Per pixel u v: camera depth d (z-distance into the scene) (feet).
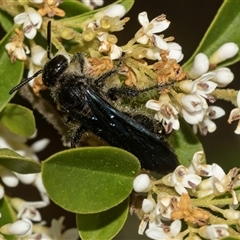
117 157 0.52
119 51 0.55
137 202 0.55
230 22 0.59
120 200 0.53
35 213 0.61
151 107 0.55
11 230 0.57
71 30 0.57
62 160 0.51
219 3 0.75
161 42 0.55
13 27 0.58
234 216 0.53
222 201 0.53
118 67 0.56
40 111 0.61
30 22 0.57
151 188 0.54
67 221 0.73
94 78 0.56
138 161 0.53
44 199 0.62
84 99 0.56
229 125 0.74
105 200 0.53
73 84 0.56
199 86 0.55
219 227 0.52
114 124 0.55
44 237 0.61
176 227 0.53
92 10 0.60
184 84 0.55
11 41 0.58
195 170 0.54
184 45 0.75
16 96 0.68
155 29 0.55
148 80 0.56
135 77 0.56
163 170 0.54
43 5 0.58
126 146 0.55
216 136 0.74
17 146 0.61
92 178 0.52
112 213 0.55
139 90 0.56
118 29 0.56
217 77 0.56
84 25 0.57
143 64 0.55
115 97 0.56
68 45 0.59
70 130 0.58
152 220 0.54
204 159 0.56
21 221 0.57
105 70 0.56
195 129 0.58
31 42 0.59
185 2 0.75
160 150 0.54
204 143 0.74
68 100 0.56
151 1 0.74
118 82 0.57
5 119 0.58
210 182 0.54
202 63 0.55
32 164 0.53
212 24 0.58
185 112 0.55
